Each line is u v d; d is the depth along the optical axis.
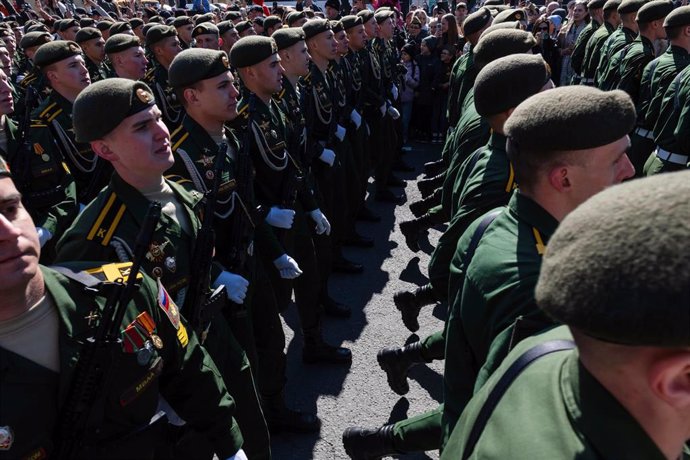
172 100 5.38
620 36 6.78
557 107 1.53
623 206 0.78
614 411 0.91
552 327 1.32
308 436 3.19
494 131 2.39
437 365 3.80
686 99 4.23
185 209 2.25
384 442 2.54
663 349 0.81
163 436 1.62
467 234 1.93
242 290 2.61
